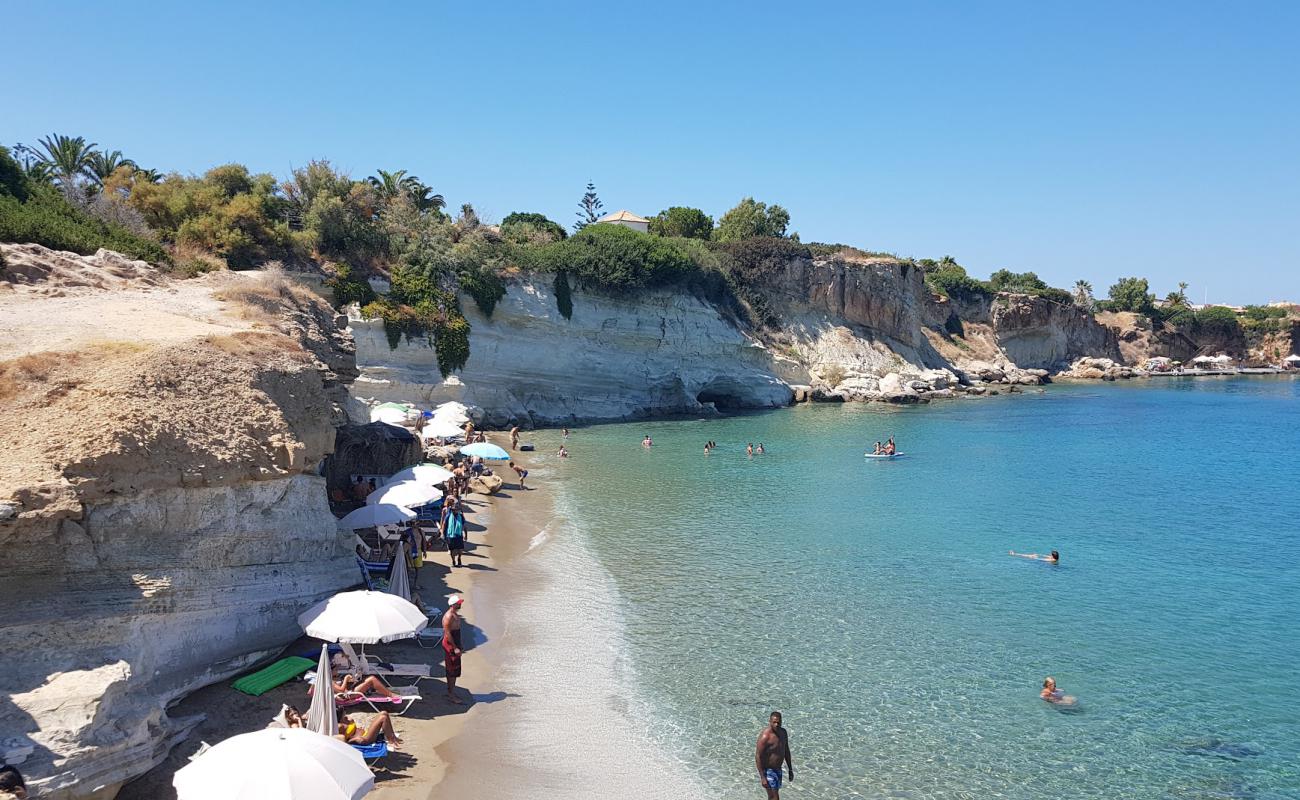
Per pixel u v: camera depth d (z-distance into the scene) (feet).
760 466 144.15
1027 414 246.47
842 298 297.74
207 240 144.66
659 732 48.98
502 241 211.20
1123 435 201.05
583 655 59.82
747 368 252.83
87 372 48.98
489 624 64.95
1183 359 507.30
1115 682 57.62
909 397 270.05
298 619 49.14
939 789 43.65
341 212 171.53
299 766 32.09
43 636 37.47
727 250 285.23
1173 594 77.41
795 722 50.70
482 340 189.88
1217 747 48.85
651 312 231.09
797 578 79.56
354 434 91.25
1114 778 45.24
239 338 60.70
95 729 34.65
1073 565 86.69
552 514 103.76
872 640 64.28
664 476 132.77
